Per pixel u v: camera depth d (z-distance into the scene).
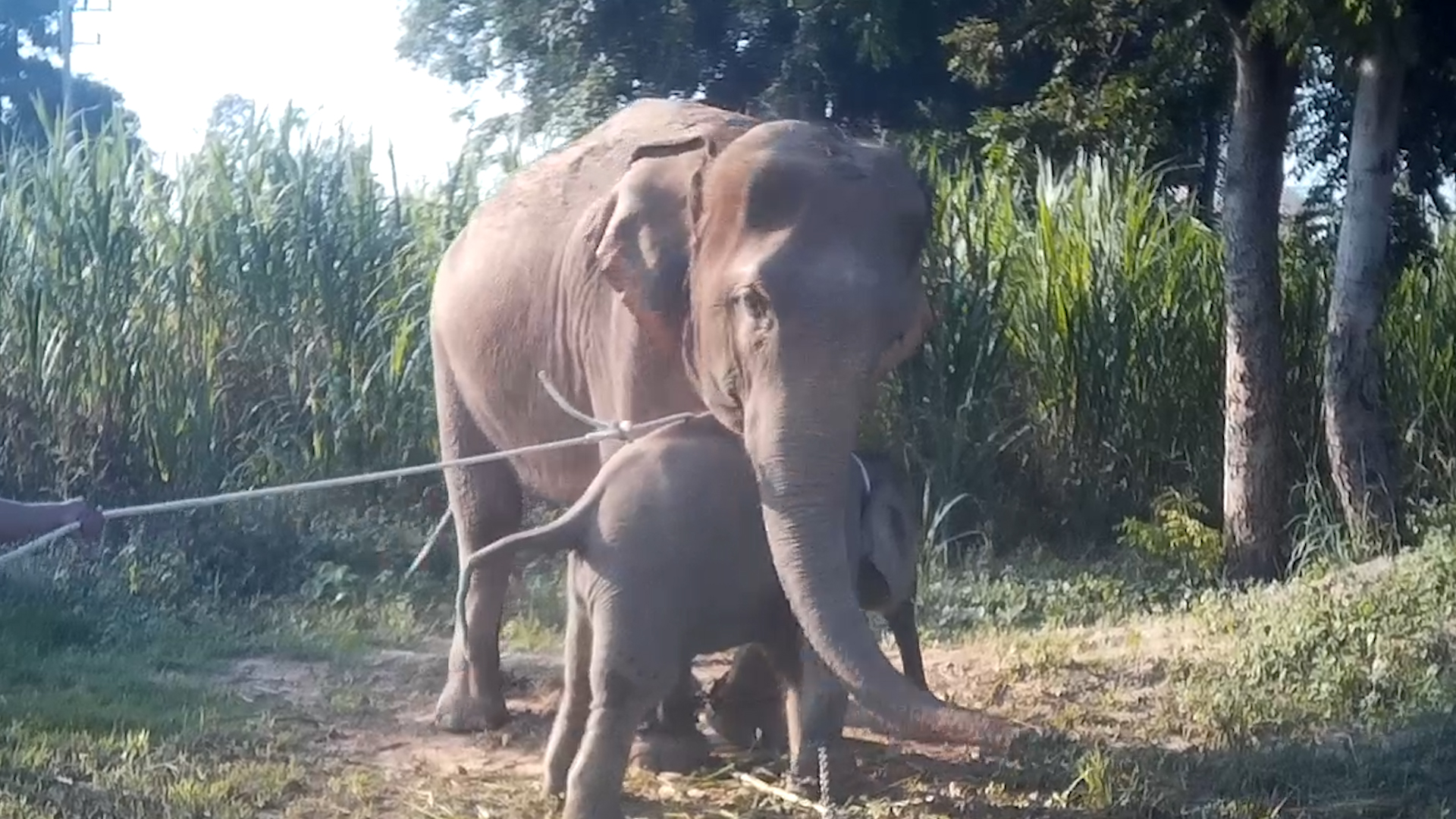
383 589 10.41
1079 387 12.08
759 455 5.03
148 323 11.55
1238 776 6.21
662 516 5.36
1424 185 12.62
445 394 7.75
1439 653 7.66
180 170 12.34
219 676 8.38
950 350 11.80
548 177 7.28
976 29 12.95
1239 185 10.65
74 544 10.50
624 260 5.72
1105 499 12.09
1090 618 9.93
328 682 8.27
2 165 12.33
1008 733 4.42
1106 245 12.34
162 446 11.14
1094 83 12.88
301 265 11.93
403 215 12.82
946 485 11.61
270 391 12.03
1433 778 6.12
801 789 5.96
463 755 7.00
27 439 11.30
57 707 7.38
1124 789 6.08
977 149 17.72
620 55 21.48
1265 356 10.66
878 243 5.19
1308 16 9.12
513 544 5.50
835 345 5.00
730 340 5.25
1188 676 7.79
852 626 4.83
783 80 20.64
